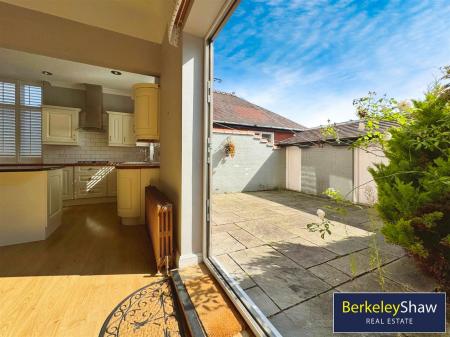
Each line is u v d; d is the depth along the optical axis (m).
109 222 3.47
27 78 4.55
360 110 1.57
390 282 1.62
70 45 2.59
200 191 2.00
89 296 1.62
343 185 4.75
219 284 1.65
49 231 2.86
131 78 4.55
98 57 2.73
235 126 7.08
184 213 1.93
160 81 3.12
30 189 2.62
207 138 1.98
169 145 2.44
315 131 6.12
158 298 1.61
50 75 4.41
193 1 1.52
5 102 4.44
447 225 1.31
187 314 1.35
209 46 1.97
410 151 1.43
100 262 2.14
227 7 1.54
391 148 1.58
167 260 1.95
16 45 2.38
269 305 1.42
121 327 1.33
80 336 1.26
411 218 1.41
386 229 1.56
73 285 1.75
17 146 4.56
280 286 1.62
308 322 1.28
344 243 2.43
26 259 2.18
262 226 3.07
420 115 1.31
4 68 4.06
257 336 1.17
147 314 1.45
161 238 1.96
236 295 1.46
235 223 3.22
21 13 2.39
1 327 1.31
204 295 1.53
